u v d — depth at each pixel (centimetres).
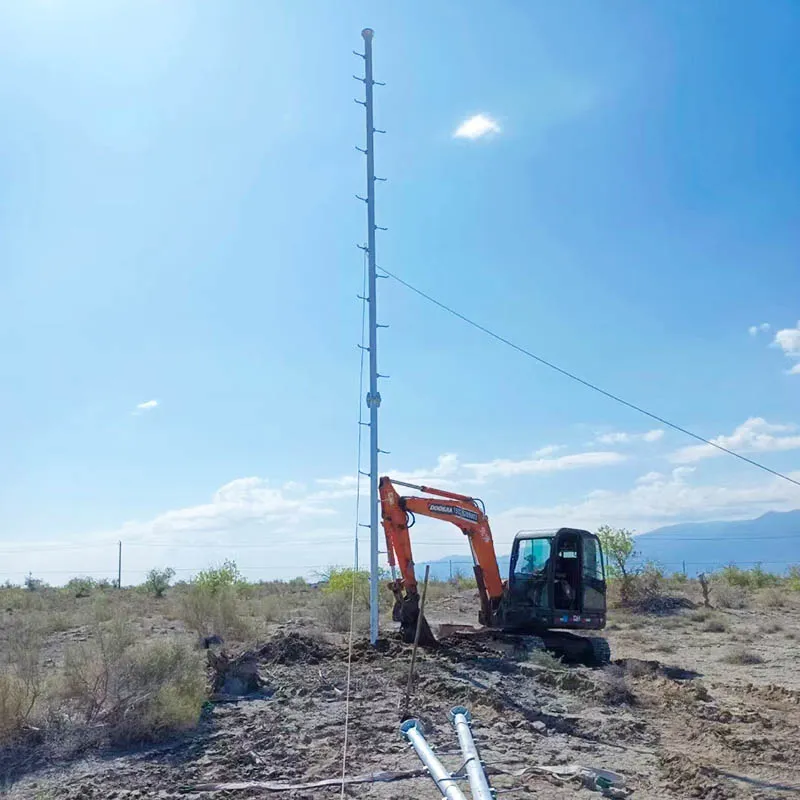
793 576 3903
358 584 2641
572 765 963
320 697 1297
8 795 889
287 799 858
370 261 1792
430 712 1196
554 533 1855
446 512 1855
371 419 1761
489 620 1919
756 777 950
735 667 1811
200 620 2061
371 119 1842
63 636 2064
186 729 1112
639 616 2758
